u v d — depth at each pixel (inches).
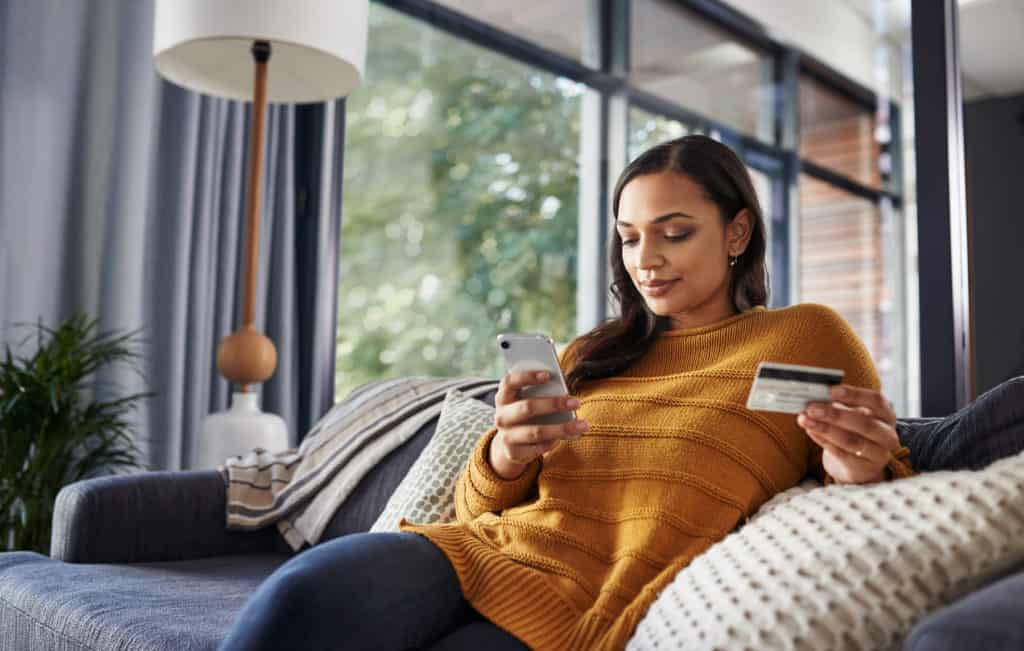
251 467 77.5
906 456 44.7
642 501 44.3
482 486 48.7
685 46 198.4
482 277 154.9
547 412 43.8
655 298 49.5
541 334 43.6
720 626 34.8
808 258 226.1
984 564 33.7
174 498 72.6
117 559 69.1
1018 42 73.7
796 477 46.3
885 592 33.7
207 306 119.9
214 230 121.3
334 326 133.8
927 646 26.5
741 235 50.9
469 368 152.0
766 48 218.4
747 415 45.4
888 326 219.9
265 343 103.3
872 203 223.0
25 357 104.9
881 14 210.4
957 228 74.4
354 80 103.4
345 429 78.4
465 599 44.4
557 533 44.8
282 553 75.9
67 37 108.4
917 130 75.3
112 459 103.6
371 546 40.8
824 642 33.4
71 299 109.1
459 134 152.6
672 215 48.6
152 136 115.2
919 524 34.9
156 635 49.0
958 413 48.6
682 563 41.8
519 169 163.3
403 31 144.9
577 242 171.8
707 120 204.1
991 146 74.6
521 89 164.7
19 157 105.0
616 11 182.1
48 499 92.8
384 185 141.4
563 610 42.1
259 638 36.1
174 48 101.8
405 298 143.3
